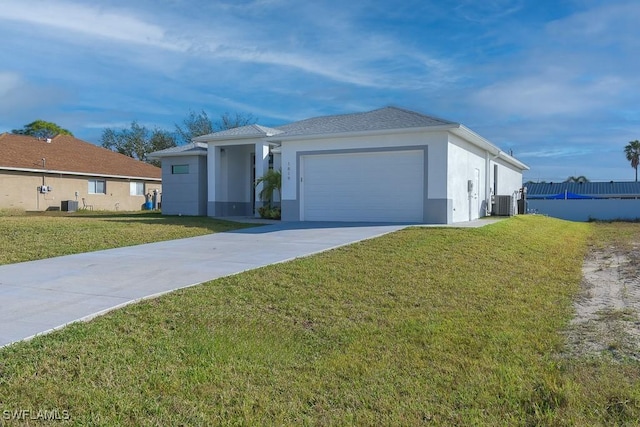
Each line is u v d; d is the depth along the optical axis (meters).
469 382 3.71
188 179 22.00
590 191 40.97
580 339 4.85
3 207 24.31
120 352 4.06
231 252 9.16
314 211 16.61
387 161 15.38
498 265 8.69
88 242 10.16
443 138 14.46
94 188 29.09
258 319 5.16
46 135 48.91
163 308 5.27
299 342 4.57
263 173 19.53
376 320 5.27
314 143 16.42
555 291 7.16
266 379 3.74
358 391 3.57
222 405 3.30
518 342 4.67
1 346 4.01
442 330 4.96
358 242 10.14
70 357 3.89
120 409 3.16
